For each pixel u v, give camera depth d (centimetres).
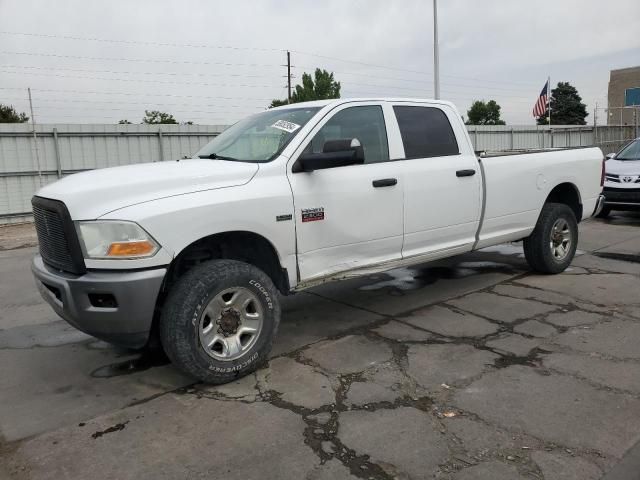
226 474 281
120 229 341
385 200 469
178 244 354
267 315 396
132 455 301
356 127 468
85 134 1609
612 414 327
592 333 461
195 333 362
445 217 521
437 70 2330
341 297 598
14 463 296
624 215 1180
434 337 464
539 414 329
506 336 461
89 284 343
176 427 329
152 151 1723
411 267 725
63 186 370
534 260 647
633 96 3309
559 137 2728
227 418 337
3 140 1496
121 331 351
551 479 268
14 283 738
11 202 1528
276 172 409
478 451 293
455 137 543
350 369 404
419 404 347
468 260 757
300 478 275
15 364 442
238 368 382
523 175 597
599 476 269
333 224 437
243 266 384
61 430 331
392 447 299
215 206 369
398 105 504
